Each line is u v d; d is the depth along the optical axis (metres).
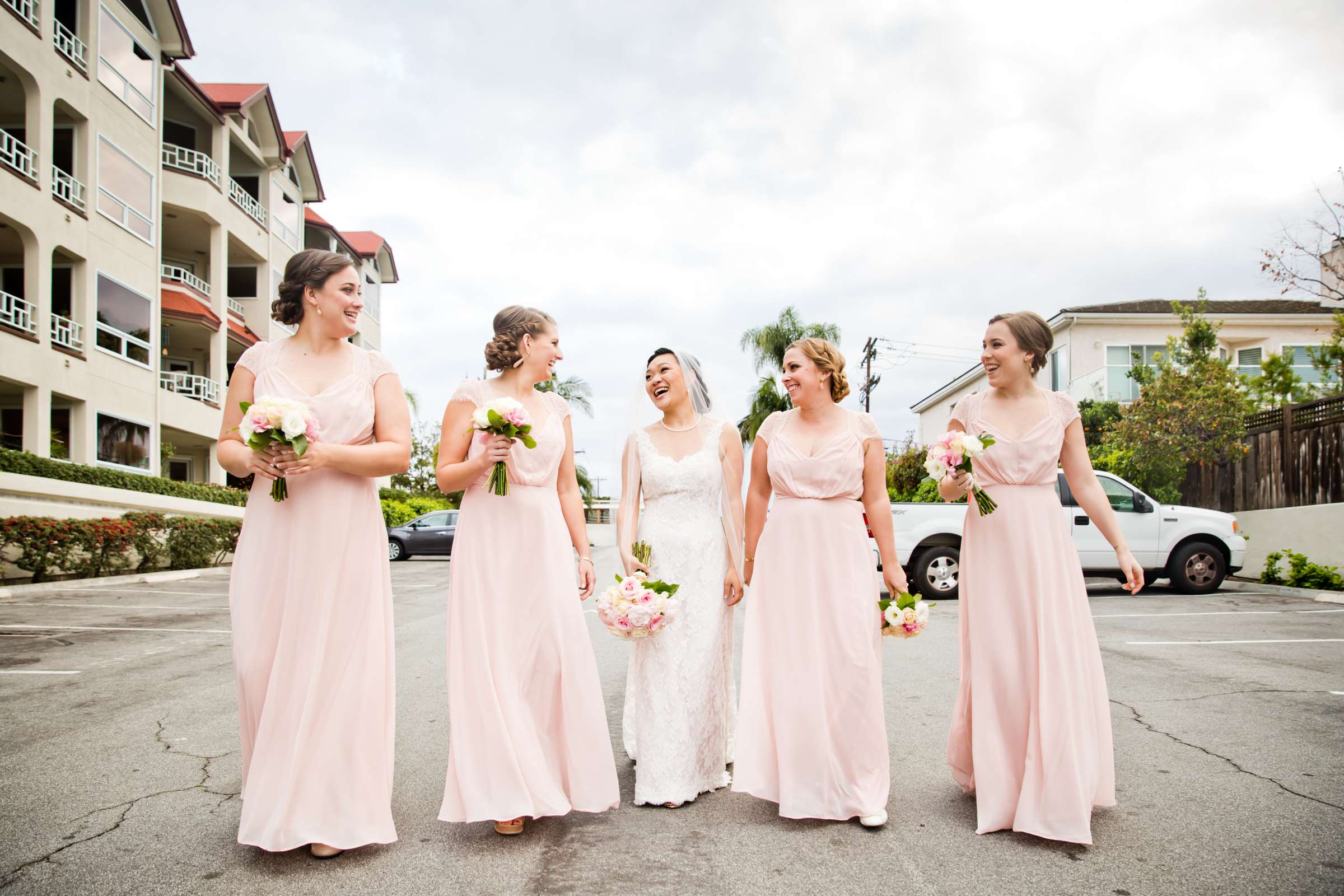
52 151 17.80
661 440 4.05
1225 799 3.53
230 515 21.70
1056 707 3.16
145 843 3.06
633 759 4.32
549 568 3.38
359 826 2.95
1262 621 9.43
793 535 3.59
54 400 18.69
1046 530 3.38
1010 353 3.49
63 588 14.07
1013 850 3.02
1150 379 20.31
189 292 24.16
